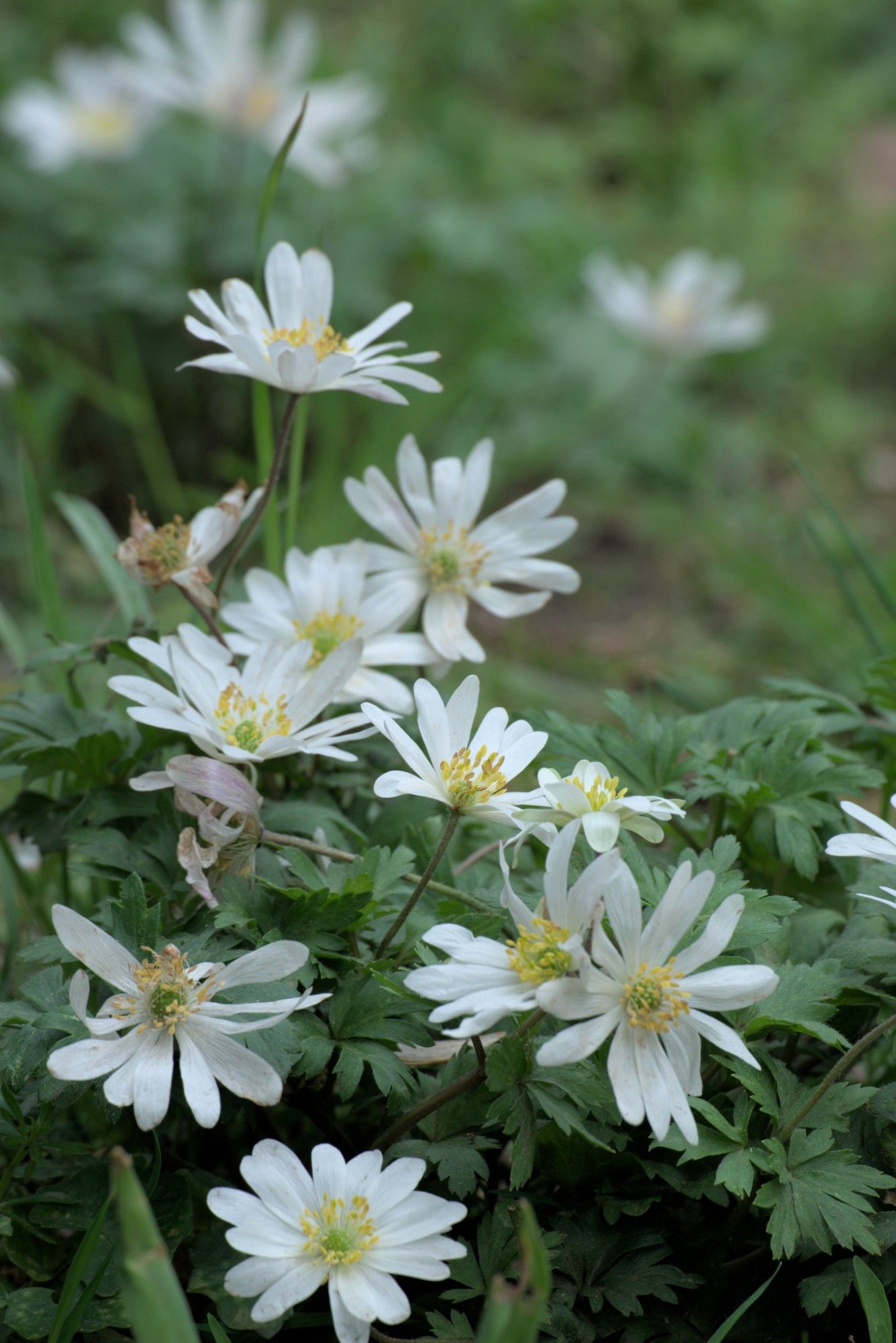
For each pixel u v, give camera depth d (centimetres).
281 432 66
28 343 126
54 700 68
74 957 62
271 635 68
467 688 62
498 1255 61
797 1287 62
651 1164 62
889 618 110
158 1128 66
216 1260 61
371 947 64
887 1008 64
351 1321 59
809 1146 61
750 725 69
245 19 130
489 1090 61
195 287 129
